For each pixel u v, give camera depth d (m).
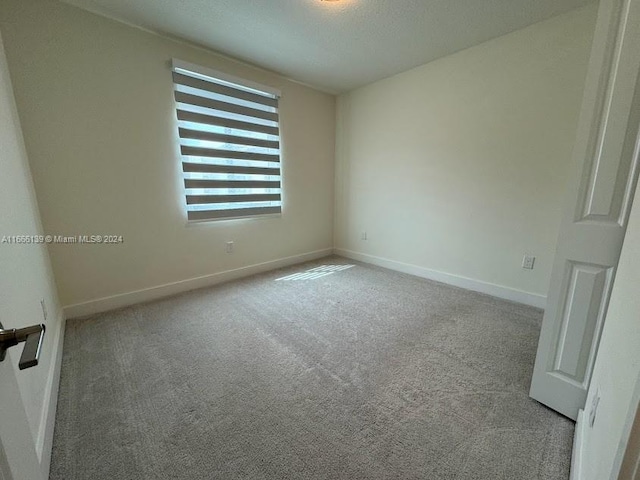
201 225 2.79
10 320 0.99
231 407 1.31
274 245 3.45
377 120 3.36
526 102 2.25
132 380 1.49
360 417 1.26
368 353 1.74
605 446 0.70
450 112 2.71
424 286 2.88
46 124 1.91
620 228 1.04
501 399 1.36
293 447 1.11
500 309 2.34
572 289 1.18
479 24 2.12
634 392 0.52
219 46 2.47
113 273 2.31
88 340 1.86
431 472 1.01
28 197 1.65
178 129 2.50
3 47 1.68
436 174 2.92
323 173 3.85
